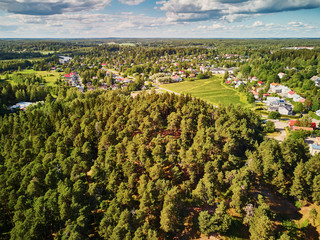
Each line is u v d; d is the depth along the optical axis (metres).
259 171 72.75
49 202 55.16
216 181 68.69
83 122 98.31
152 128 93.62
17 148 83.06
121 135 86.31
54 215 54.94
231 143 84.12
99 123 94.25
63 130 95.25
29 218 52.38
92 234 55.59
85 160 77.75
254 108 165.88
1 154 86.12
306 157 88.19
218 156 76.06
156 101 121.94
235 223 62.00
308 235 61.69
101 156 75.31
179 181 71.44
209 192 61.94
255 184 74.56
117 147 78.44
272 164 75.62
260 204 62.84
